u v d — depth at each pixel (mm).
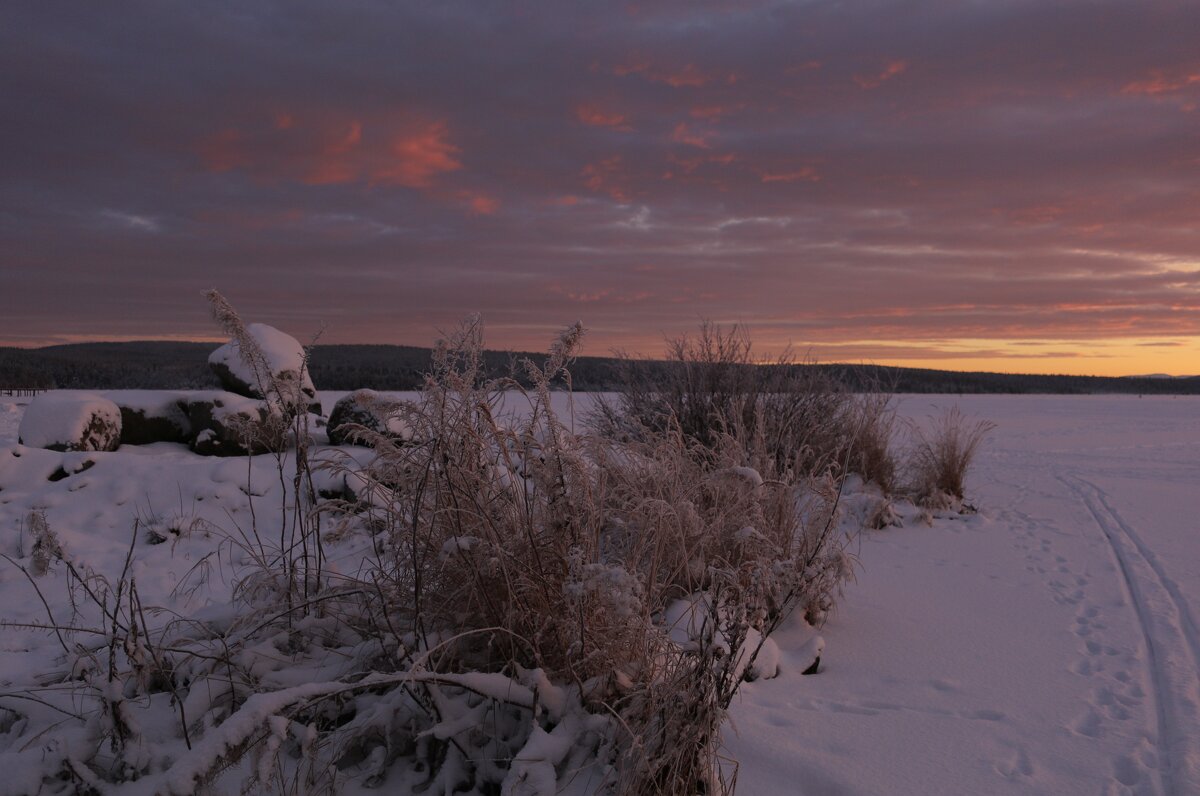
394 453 3588
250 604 3828
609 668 3143
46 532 3486
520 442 3346
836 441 10086
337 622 3701
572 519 3281
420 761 3012
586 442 3641
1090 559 7227
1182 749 3398
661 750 2750
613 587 2830
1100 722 3715
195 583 6000
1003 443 20219
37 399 10250
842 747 3373
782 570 3408
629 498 4090
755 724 3570
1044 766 3262
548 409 3279
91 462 8750
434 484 3451
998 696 4012
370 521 3732
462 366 3420
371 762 2963
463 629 3396
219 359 11602
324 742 3006
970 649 4723
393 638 3375
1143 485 12430
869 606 5598
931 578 6445
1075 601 5809
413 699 3080
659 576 4035
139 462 8695
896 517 8734
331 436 9086
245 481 8180
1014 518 9469
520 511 3381
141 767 2775
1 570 6355
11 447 8844
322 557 3852
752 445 6680
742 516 4609
